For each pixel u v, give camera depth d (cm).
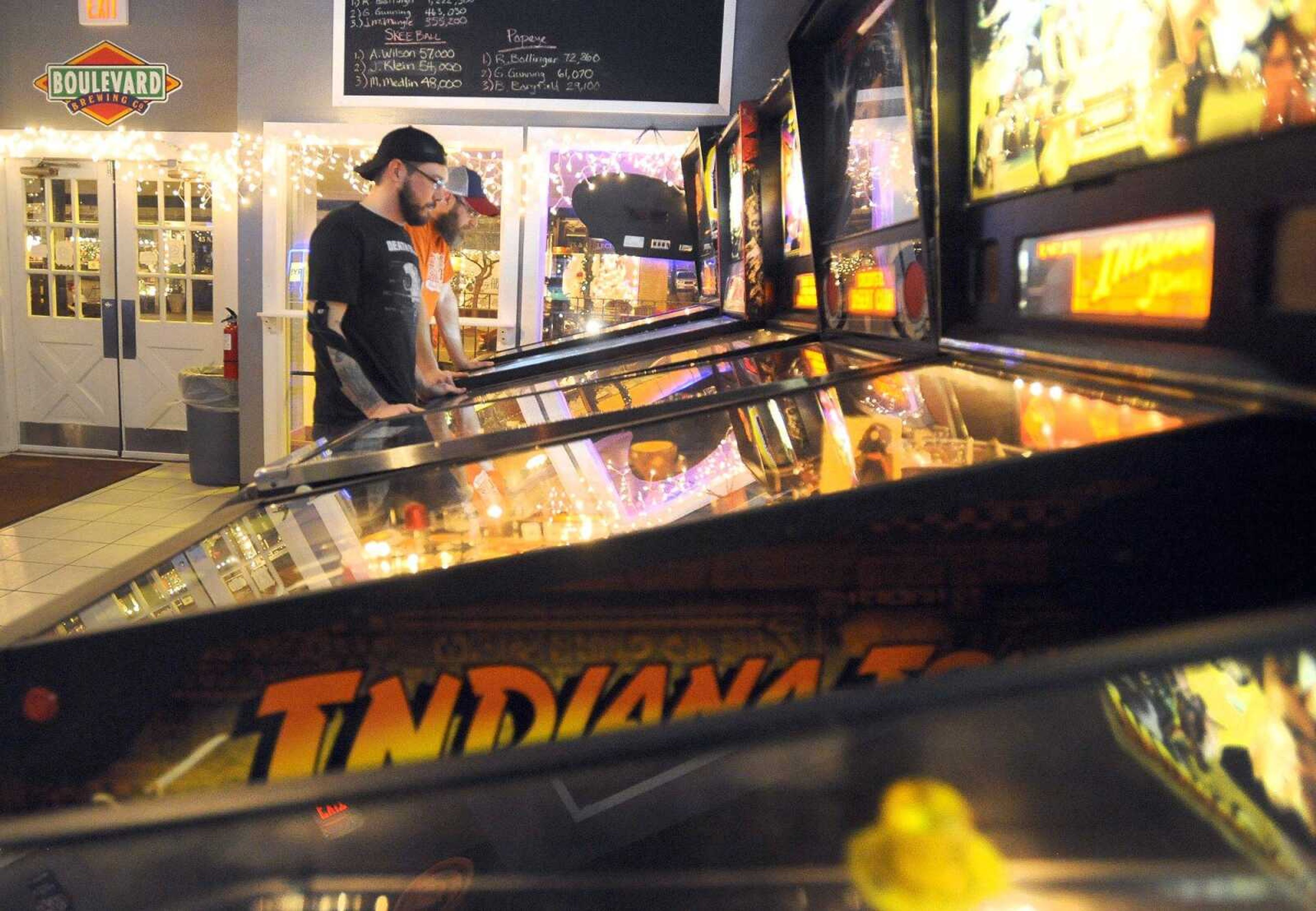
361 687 79
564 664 78
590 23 466
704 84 467
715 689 78
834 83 201
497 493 137
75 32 591
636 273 490
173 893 78
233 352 548
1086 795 71
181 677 80
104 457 636
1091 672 46
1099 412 92
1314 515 69
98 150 597
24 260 624
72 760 81
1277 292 81
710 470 138
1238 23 87
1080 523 74
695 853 75
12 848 55
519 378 309
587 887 78
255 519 129
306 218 503
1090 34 110
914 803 73
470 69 473
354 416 280
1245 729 68
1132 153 103
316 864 86
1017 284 128
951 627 76
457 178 345
